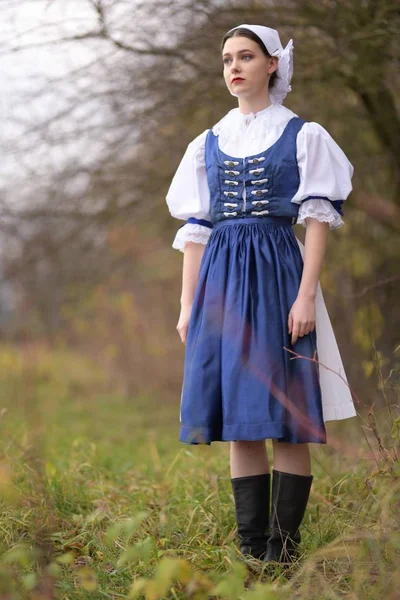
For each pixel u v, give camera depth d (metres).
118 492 4.75
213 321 3.41
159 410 10.11
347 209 7.36
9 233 8.27
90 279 9.62
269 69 3.59
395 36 5.26
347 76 6.09
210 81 6.57
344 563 3.11
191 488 4.66
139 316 12.16
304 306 3.34
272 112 3.56
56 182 7.77
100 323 11.88
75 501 4.44
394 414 3.79
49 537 3.34
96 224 8.45
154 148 7.77
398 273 7.14
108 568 3.36
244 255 3.44
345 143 7.19
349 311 7.35
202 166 3.68
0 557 3.21
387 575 2.87
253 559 3.34
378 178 7.32
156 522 3.99
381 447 3.46
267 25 5.81
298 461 3.42
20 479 4.37
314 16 5.70
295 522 3.40
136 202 8.17
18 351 7.95
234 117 3.63
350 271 7.40
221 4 5.82
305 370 3.32
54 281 9.48
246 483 3.50
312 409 3.28
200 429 3.34
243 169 3.48
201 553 3.47
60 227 8.48
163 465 5.89
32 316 9.09
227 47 3.57
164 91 6.75
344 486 4.25
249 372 3.29
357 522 3.43
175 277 11.74
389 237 7.42
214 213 3.59
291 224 3.56
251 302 3.36
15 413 6.21
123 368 12.12
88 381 11.95
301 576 3.09
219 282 3.44
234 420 3.28
